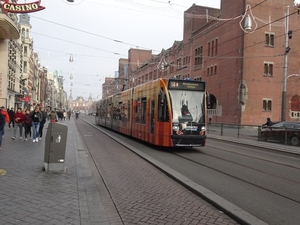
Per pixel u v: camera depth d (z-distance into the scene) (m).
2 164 7.98
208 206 5.32
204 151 13.69
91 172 7.71
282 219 4.83
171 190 6.38
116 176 7.70
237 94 36.34
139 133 16.14
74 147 12.66
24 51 58.09
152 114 14.06
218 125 25.45
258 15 36.66
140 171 8.44
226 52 39.12
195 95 13.14
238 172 8.78
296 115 38.53
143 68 74.00
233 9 37.91
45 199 5.09
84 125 36.34
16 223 4.02
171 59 56.94
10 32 22.14
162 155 11.96
